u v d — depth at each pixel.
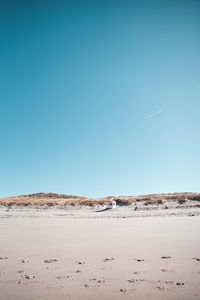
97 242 11.46
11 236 13.67
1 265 7.90
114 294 5.41
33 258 8.75
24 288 5.86
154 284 5.93
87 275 6.76
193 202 35.06
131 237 12.54
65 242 11.63
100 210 36.88
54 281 6.32
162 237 12.20
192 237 11.95
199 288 5.58
